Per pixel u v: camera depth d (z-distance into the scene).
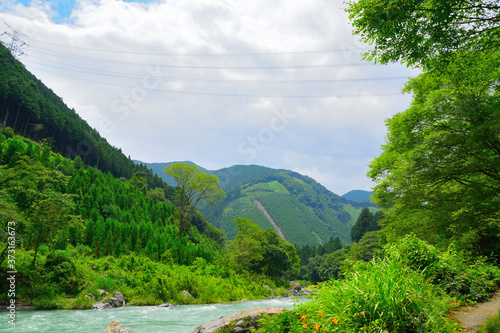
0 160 58.78
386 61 7.86
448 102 13.61
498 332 4.94
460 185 15.59
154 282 29.45
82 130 123.25
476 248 14.61
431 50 7.42
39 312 18.77
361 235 109.81
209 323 7.91
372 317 5.21
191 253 50.03
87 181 68.88
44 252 31.12
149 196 94.94
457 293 6.96
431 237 15.60
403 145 16.48
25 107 107.12
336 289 6.14
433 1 6.61
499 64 8.45
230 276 45.34
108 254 40.78
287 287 71.38
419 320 5.18
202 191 64.81
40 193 26.05
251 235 61.41
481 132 12.30
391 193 16.53
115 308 23.00
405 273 6.88
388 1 6.80
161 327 14.87
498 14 6.77
